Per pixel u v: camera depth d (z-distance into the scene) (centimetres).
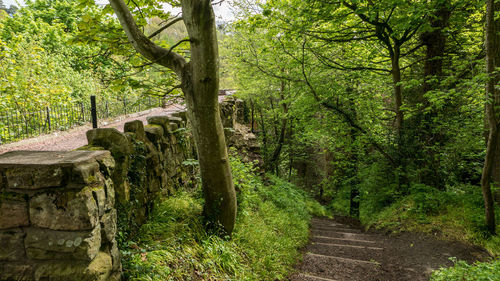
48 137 760
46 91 883
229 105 1096
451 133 766
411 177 904
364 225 942
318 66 960
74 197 196
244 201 548
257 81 1345
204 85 336
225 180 401
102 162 229
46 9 1741
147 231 346
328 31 817
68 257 201
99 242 212
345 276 495
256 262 438
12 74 819
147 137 412
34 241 201
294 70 1072
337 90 973
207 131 367
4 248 203
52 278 198
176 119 559
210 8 301
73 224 198
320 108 1032
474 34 852
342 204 1503
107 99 1187
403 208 796
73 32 1551
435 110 811
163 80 438
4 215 201
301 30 767
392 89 1088
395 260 556
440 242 597
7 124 701
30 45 1023
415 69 983
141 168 359
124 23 328
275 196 883
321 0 693
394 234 711
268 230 591
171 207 423
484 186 562
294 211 863
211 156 382
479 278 338
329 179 1650
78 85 1176
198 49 319
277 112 1541
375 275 497
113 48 397
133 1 385
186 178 569
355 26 823
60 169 194
